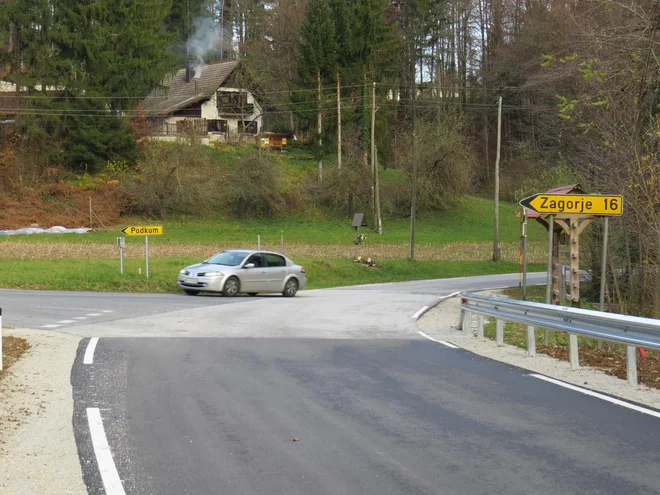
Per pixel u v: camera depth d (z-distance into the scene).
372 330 15.81
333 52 64.50
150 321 16.47
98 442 6.66
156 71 58.78
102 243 47.09
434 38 82.12
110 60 56.34
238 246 46.91
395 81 82.00
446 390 9.12
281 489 5.42
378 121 69.62
